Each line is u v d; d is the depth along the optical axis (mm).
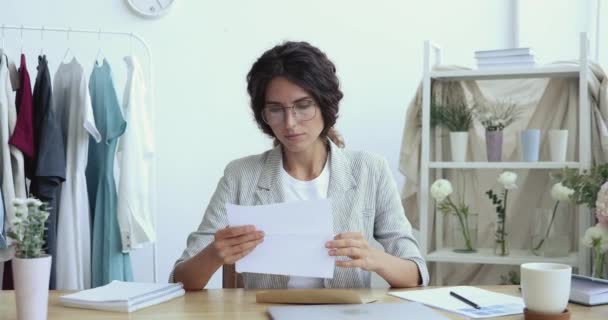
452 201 2746
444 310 1230
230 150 2982
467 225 2592
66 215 2354
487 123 2574
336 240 1327
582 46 2359
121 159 2400
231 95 2977
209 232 1611
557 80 2604
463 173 2740
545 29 2816
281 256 1333
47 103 2305
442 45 2975
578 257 2354
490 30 2943
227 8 2965
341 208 1645
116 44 2881
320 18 2996
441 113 2613
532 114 2639
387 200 1692
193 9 2943
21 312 1086
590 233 2041
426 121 2529
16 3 2799
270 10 2984
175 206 2951
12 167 2273
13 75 2383
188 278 1436
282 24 2990
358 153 1731
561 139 2424
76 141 2385
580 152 2354
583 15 2748
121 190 2371
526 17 2844
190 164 2961
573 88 2561
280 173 1676
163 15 2916
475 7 2955
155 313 1220
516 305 1260
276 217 1326
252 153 2992
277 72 1476
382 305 1232
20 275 1078
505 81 2668
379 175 1701
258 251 1342
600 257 2096
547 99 2623
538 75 2508
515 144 2645
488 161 2516
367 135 2998
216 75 2965
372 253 1398
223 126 2977
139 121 2445
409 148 2641
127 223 2365
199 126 2961
